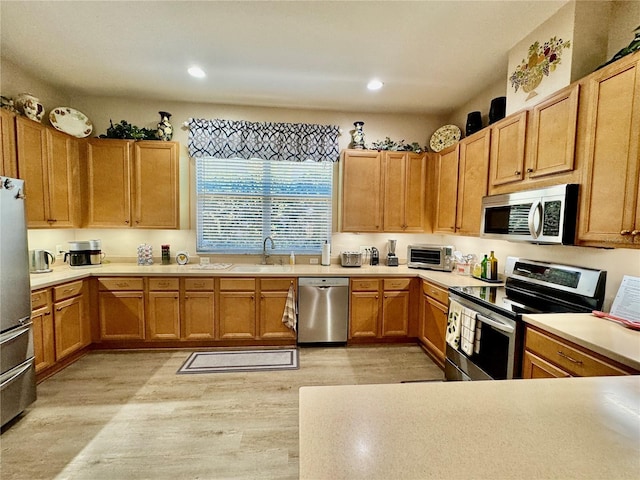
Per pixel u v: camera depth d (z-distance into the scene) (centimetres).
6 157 244
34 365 221
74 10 206
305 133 370
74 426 204
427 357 319
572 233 178
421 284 338
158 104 359
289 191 387
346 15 209
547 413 83
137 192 339
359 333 341
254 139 363
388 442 70
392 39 236
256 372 281
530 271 237
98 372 276
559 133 190
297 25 220
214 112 367
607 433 75
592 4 193
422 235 406
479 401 88
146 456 179
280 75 294
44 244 314
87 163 329
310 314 335
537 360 170
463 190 306
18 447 185
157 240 372
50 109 319
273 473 170
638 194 145
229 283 325
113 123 354
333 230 395
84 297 301
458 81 303
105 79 306
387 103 359
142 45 247
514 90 243
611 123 157
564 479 60
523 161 222
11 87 276
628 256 177
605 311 186
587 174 170
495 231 244
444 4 197
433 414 81
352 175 364
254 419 215
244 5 200
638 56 143
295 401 237
